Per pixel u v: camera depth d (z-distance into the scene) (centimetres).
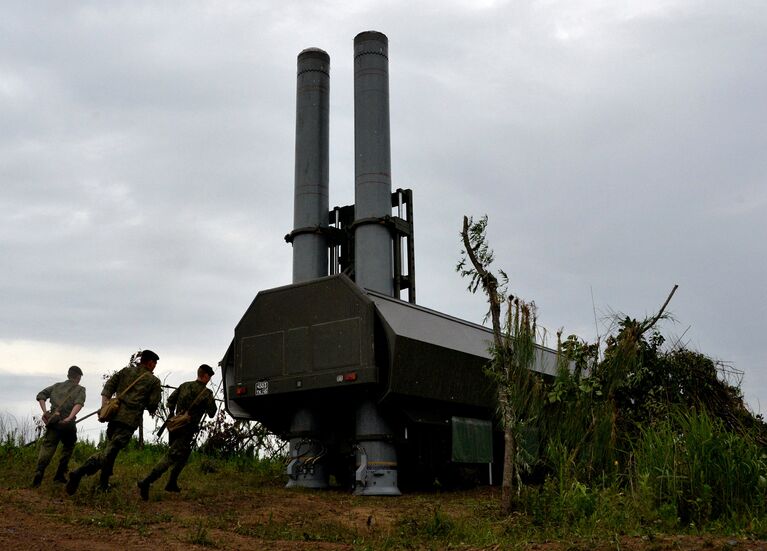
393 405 1479
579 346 1295
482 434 1656
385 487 1464
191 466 1658
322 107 2217
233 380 1662
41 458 1202
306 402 1570
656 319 1341
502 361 1195
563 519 1012
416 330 1495
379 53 2075
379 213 1959
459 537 984
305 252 2100
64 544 823
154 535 911
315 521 1100
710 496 956
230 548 874
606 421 1209
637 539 816
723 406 1351
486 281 1205
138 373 1171
